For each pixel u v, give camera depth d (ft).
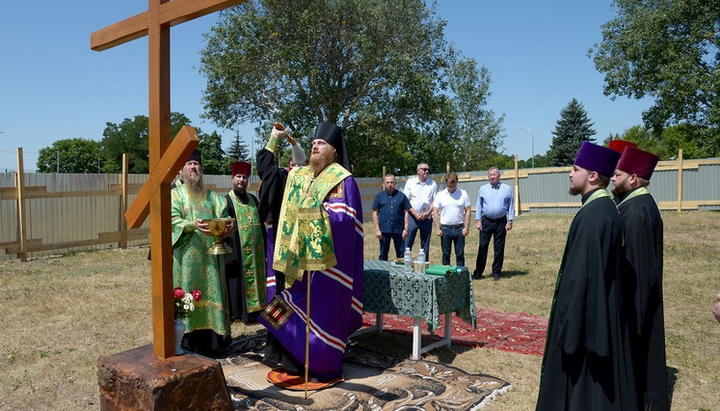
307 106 78.13
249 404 13.61
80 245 42.39
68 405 14.17
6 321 21.88
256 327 21.43
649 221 13.93
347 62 80.07
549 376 11.28
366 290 18.29
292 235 15.57
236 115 81.46
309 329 14.88
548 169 73.77
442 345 19.12
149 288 28.66
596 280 10.50
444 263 31.45
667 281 30.17
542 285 30.35
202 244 17.22
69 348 18.69
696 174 64.49
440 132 86.07
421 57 80.74
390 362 17.04
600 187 11.35
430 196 31.22
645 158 14.40
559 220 61.00
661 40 65.92
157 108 11.80
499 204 31.22
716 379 16.16
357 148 84.99
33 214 39.58
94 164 246.06
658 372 13.79
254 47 73.26
